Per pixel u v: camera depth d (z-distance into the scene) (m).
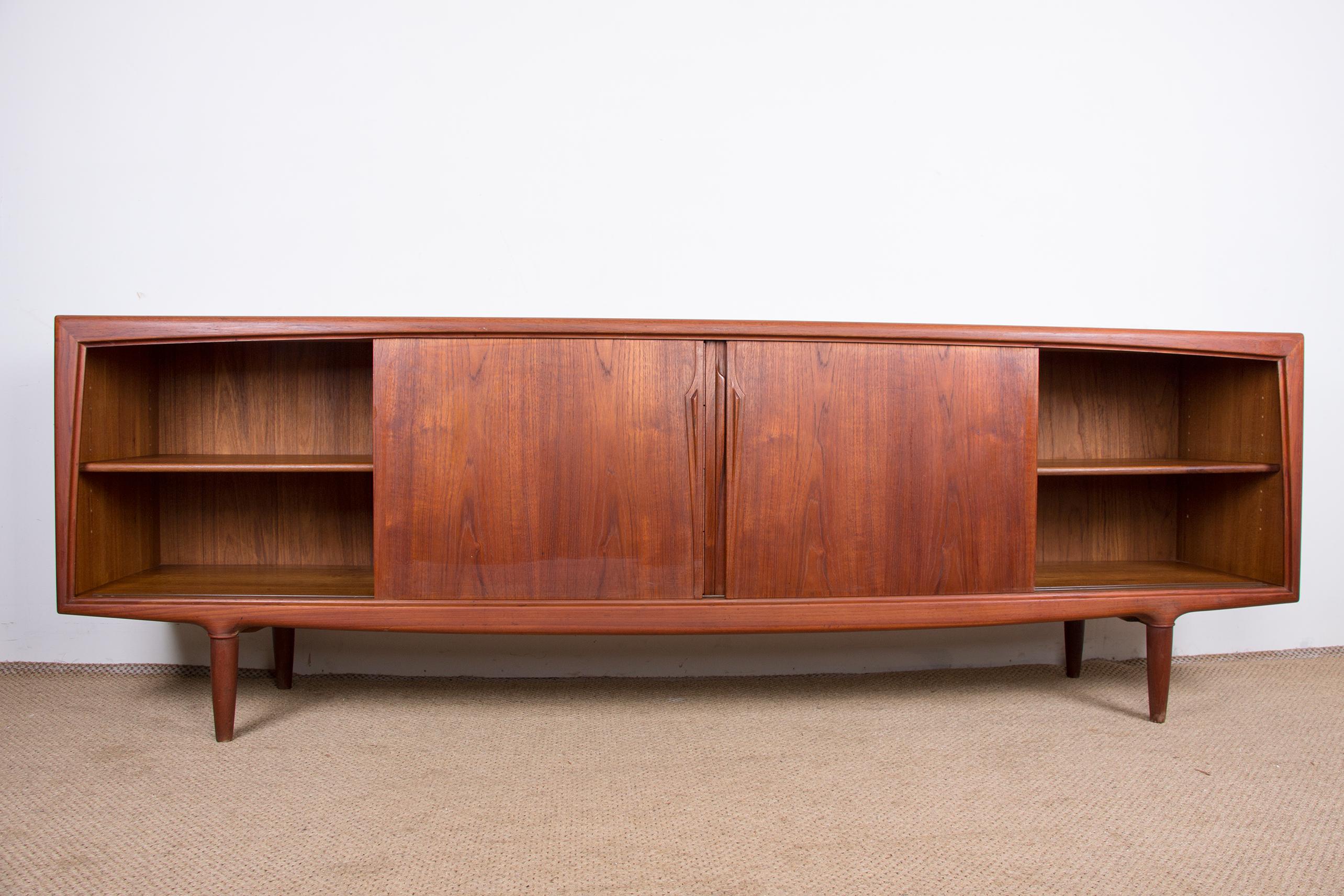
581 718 1.64
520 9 1.90
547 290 1.91
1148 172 2.01
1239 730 1.57
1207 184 2.02
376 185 1.88
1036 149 1.99
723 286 1.94
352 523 1.81
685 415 1.44
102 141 1.85
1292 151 2.04
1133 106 2.00
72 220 1.85
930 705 1.72
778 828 1.17
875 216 1.96
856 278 1.96
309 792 1.28
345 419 1.81
